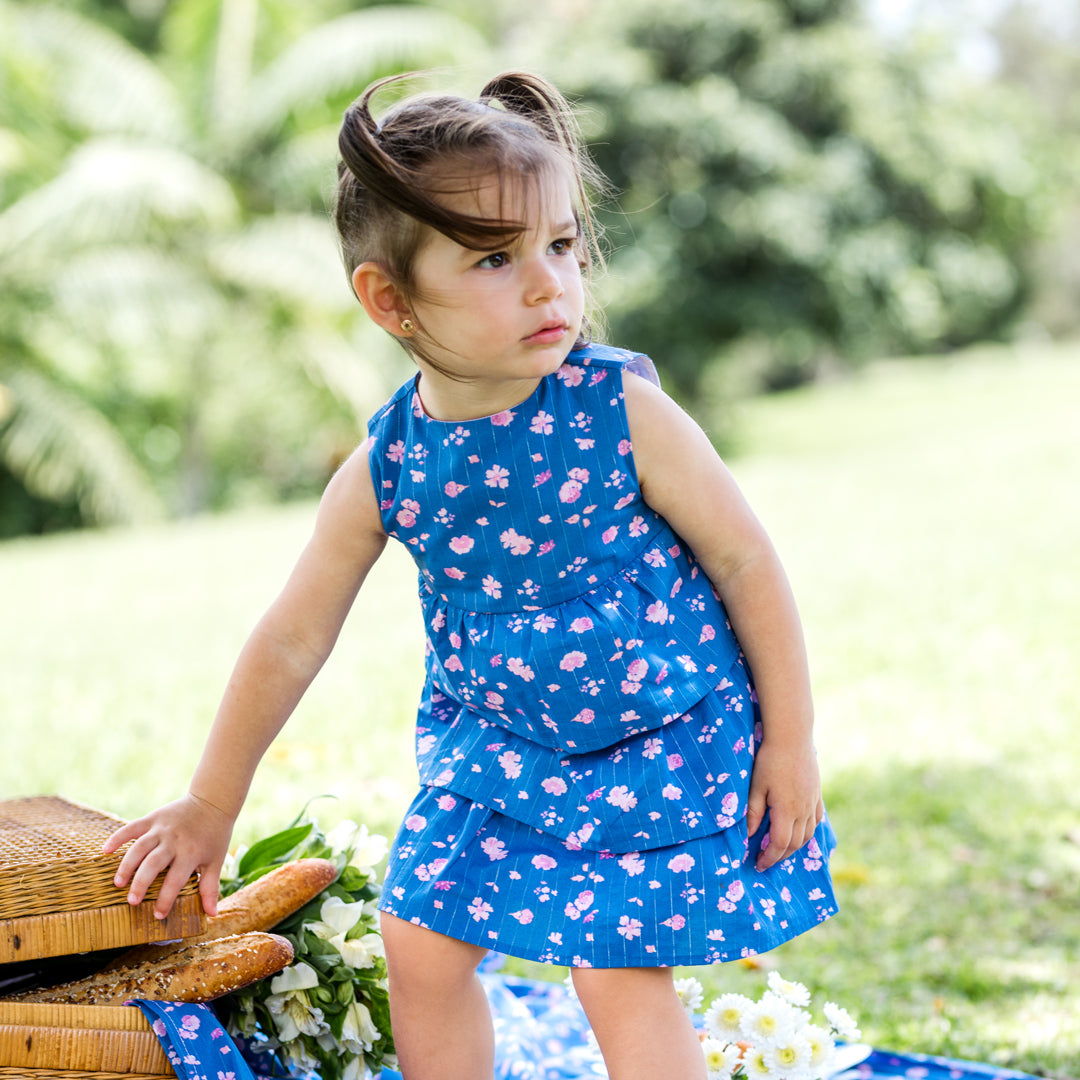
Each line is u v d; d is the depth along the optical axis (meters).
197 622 6.27
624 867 1.56
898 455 12.25
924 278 15.98
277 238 12.68
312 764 3.61
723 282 15.54
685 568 1.69
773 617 1.65
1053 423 13.62
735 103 14.92
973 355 23.50
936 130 15.72
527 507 1.61
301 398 13.85
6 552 10.69
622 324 15.19
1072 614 5.48
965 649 4.99
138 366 14.10
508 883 1.59
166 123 12.95
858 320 15.77
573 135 1.69
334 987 1.75
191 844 1.64
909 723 4.09
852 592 6.18
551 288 1.50
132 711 4.45
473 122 1.49
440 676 1.75
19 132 12.74
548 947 1.54
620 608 1.61
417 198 1.45
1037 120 17.45
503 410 1.61
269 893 1.74
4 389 12.61
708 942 1.53
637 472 1.63
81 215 11.88
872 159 15.59
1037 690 4.41
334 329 13.27
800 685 1.65
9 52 12.38
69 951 1.53
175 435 14.71
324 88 12.79
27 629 6.38
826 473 11.22
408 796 3.36
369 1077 1.82
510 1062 1.91
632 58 15.03
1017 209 16.84
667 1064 1.52
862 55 15.27
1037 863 2.99
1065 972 2.46
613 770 1.60
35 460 12.73
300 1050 1.75
